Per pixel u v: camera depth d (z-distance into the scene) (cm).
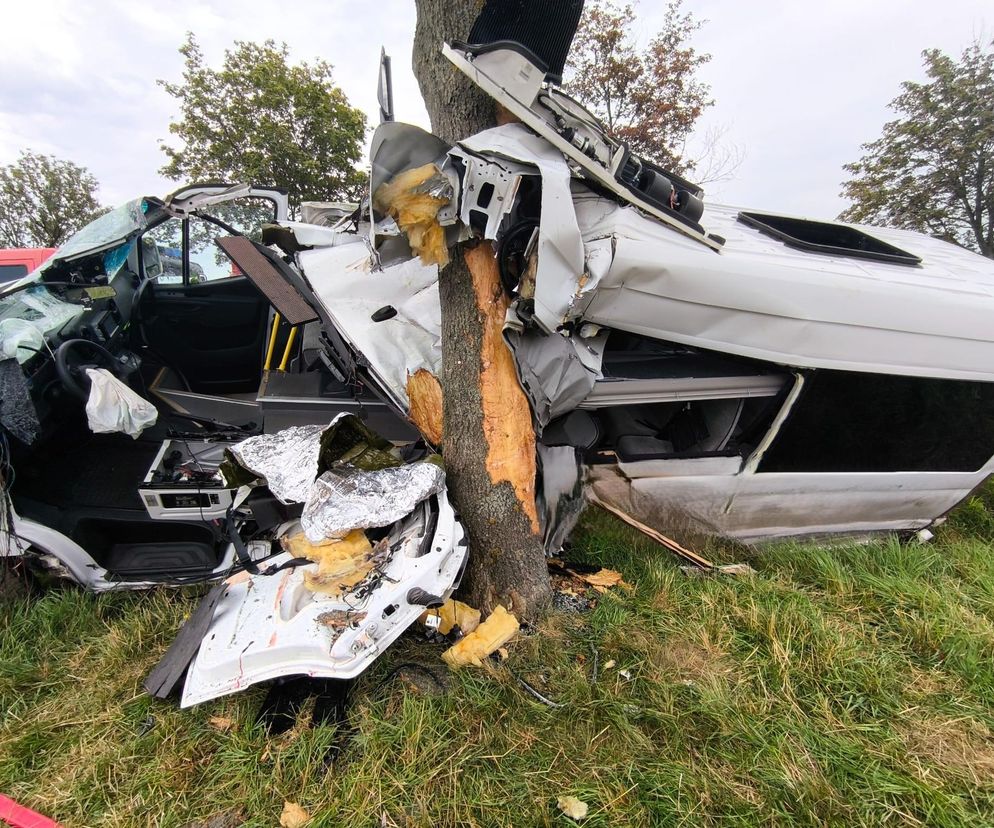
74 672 213
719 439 296
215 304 385
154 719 191
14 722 190
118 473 270
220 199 343
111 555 254
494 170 175
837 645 234
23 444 232
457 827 159
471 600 238
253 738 183
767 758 185
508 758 180
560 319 200
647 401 256
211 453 269
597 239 214
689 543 309
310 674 174
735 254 241
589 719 194
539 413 225
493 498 224
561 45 189
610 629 236
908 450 305
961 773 185
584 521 292
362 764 173
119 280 325
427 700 194
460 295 212
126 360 297
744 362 273
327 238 361
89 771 172
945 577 305
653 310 224
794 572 298
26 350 226
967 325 268
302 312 248
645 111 1102
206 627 195
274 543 241
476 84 191
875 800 174
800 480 299
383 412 277
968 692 221
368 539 213
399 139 178
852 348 253
